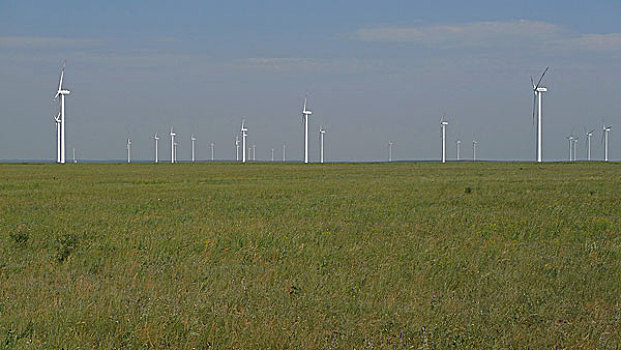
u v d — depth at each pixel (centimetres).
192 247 1872
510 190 4406
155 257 1728
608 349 978
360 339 1011
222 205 3331
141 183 5584
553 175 7006
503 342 998
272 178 6531
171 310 1128
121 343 974
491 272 1495
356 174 7588
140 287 1329
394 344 980
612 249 1845
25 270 1531
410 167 10706
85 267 1585
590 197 3734
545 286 1385
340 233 2200
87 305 1141
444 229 2330
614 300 1267
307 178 6512
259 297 1245
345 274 1467
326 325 1080
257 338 985
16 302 1189
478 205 3294
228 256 1758
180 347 970
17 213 2869
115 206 3253
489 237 2123
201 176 7038
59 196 3944
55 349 930
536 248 1877
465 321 1104
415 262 1619
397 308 1186
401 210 3022
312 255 1752
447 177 6612
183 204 3400
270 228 2298
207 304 1162
